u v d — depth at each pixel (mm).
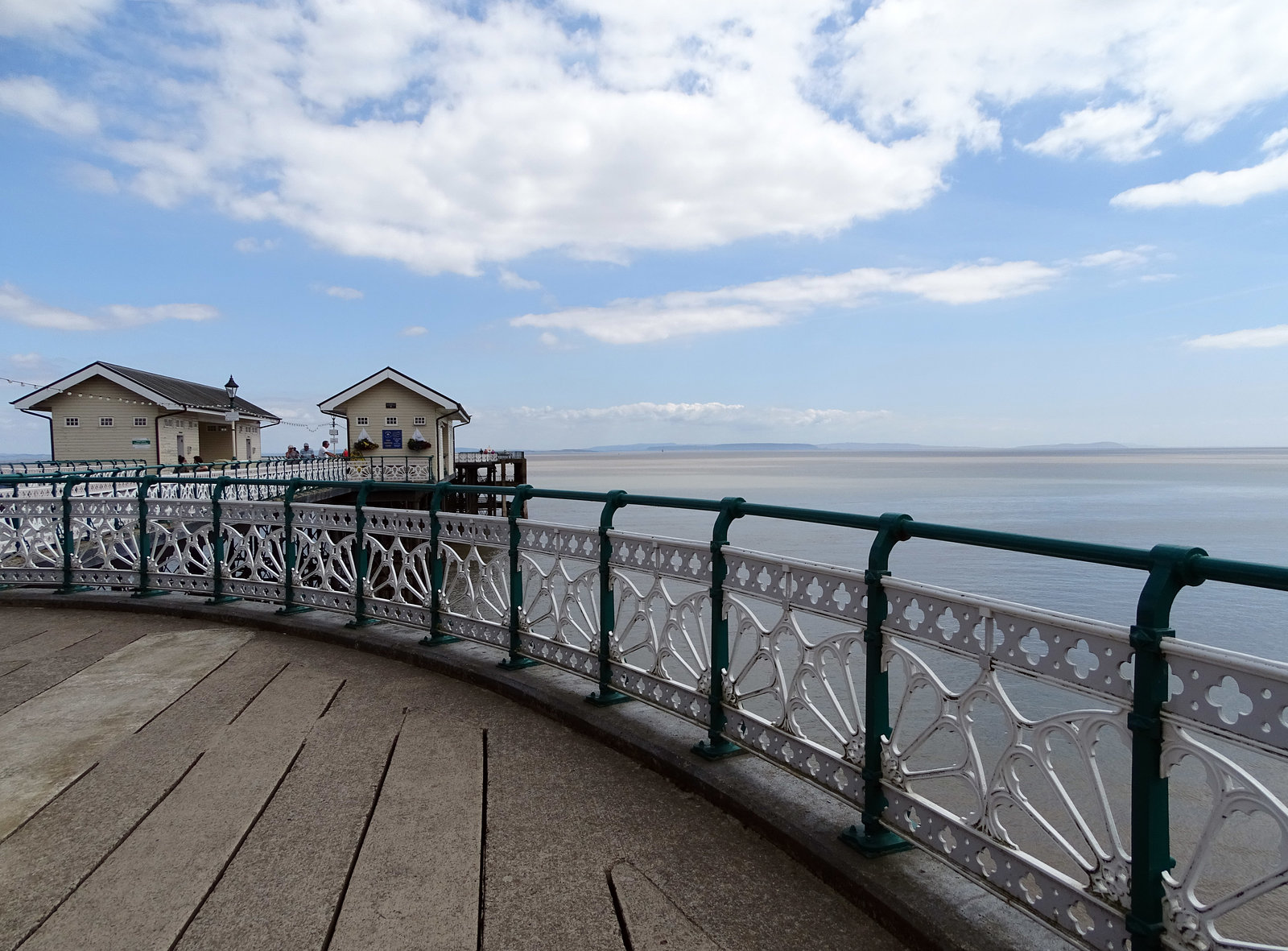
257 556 6387
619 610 4078
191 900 2477
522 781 3346
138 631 5840
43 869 2660
